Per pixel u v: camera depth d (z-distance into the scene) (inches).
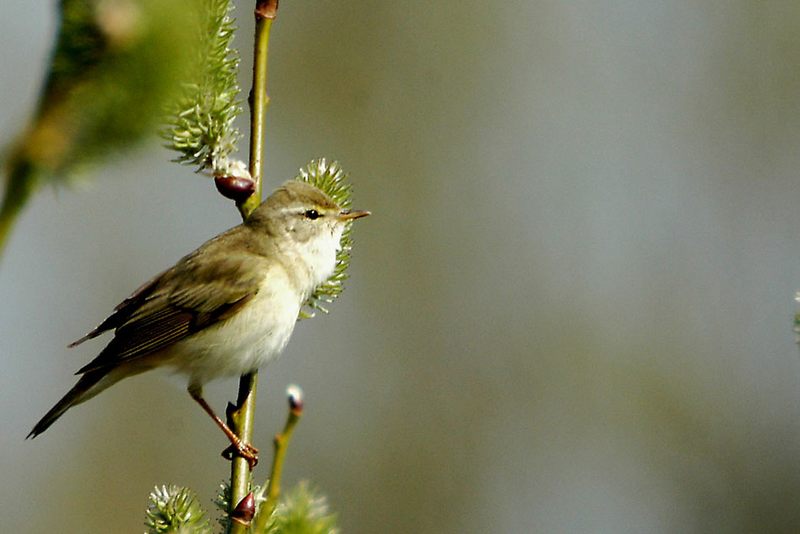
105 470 590.6
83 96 84.9
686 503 619.2
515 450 629.6
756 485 620.4
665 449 629.9
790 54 668.7
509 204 674.2
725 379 638.5
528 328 649.6
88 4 83.9
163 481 592.7
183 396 602.5
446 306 653.9
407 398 635.5
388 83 689.0
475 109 690.8
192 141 221.0
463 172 679.1
